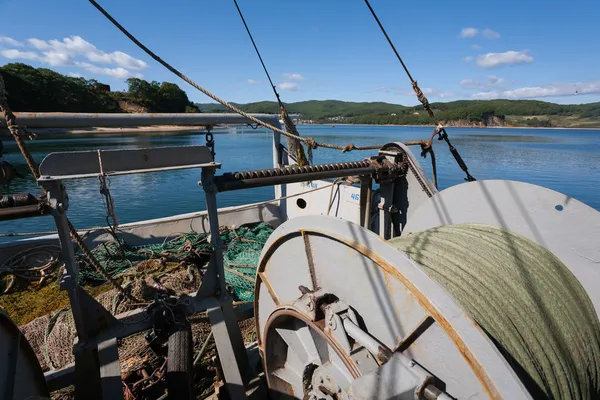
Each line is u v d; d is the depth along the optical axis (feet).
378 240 7.04
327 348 9.53
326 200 25.61
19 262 20.63
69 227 9.83
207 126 17.42
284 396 11.03
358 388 6.40
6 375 7.14
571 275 9.75
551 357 7.41
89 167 9.27
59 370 10.84
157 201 64.69
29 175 78.54
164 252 22.61
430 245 9.56
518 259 9.18
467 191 12.50
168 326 10.58
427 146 16.49
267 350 11.00
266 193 70.64
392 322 7.14
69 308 16.47
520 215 11.23
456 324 5.76
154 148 9.96
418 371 6.14
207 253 23.22
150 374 13.65
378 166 15.05
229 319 11.75
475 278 8.13
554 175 87.66
